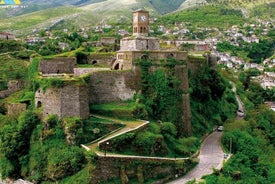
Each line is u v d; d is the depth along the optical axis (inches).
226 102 4879.4
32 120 2832.2
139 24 3599.9
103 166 2402.8
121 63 3403.1
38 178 2596.0
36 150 2704.2
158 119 3193.9
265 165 3289.9
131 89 3198.8
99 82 3132.4
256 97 6569.9
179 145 2960.1
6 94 4084.6
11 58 5708.7
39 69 3624.5
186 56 3390.7
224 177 2682.1
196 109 3895.2
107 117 2947.8
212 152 3189.0
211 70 4463.6
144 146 2669.8
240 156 3198.8
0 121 3272.6
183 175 2691.9
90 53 4121.6
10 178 2773.1
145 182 2512.3
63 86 2714.1
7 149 2765.7
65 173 2500.0
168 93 3248.0
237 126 3846.0
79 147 2610.7
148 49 3550.7
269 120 4714.6
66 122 2664.9
